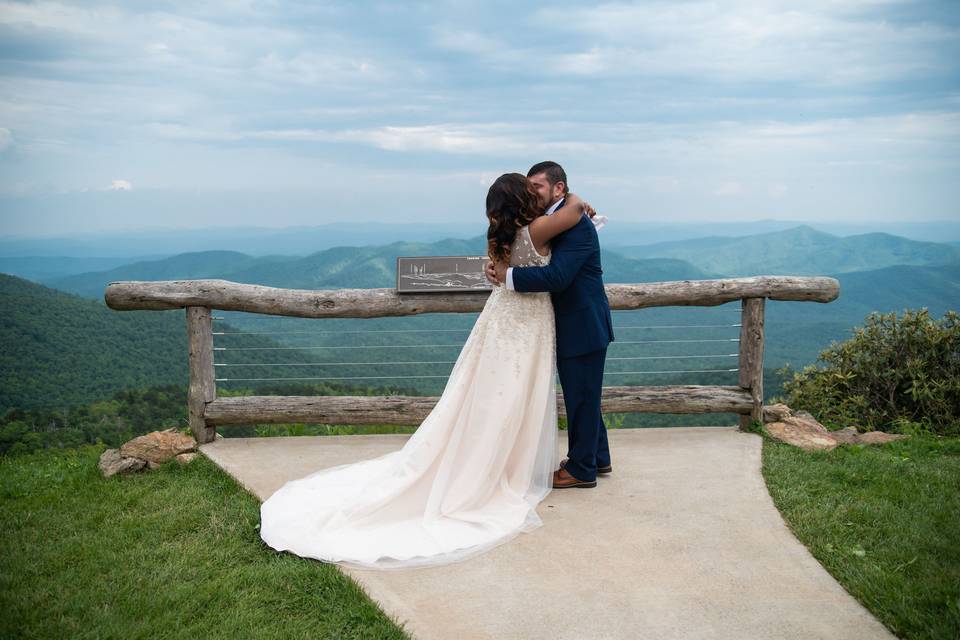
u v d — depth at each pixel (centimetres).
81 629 245
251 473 410
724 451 441
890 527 315
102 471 418
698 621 245
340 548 299
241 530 328
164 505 365
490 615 250
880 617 245
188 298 458
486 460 338
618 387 492
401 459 344
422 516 330
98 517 349
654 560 293
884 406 572
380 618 247
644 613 251
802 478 387
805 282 468
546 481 368
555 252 343
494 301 354
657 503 356
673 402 483
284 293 471
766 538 313
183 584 277
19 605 261
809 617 246
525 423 355
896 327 567
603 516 340
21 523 344
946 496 358
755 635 235
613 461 425
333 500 339
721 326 485
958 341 542
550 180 352
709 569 284
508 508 336
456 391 345
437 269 470
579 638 235
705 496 365
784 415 491
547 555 299
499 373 344
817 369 615
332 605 258
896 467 408
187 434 477
